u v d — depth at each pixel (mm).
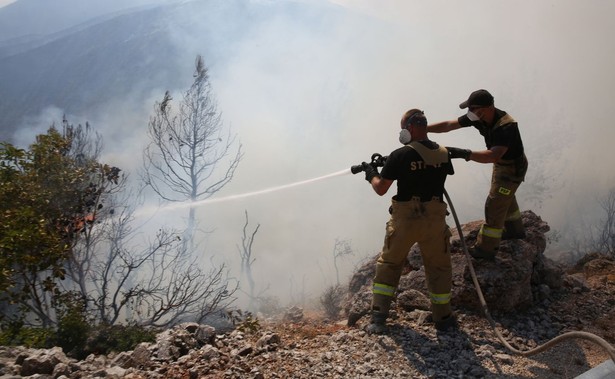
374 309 4703
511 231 5527
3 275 8039
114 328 7246
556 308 5398
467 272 5242
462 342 4520
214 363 4172
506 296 5102
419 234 4359
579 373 4176
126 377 4004
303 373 4023
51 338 6852
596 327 5020
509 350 4320
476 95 4660
